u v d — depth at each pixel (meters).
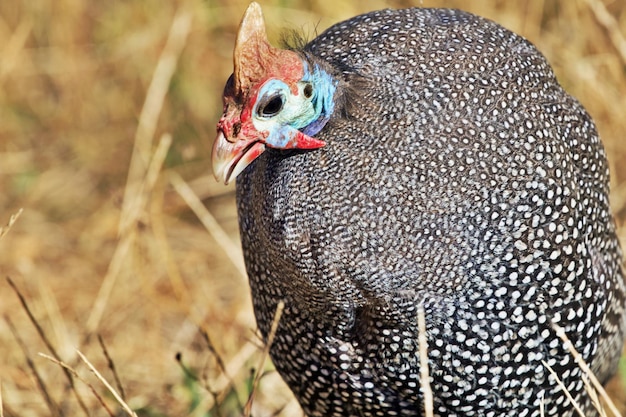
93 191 24.97
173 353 19.86
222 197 23.84
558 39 22.02
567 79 21.55
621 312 14.90
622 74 21.47
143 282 21.28
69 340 19.66
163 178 23.06
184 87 24.50
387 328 13.34
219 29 24.95
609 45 21.70
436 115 12.94
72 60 26.34
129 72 25.81
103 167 25.23
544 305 13.44
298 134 12.46
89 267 22.72
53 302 21.17
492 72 13.41
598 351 14.48
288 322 14.02
